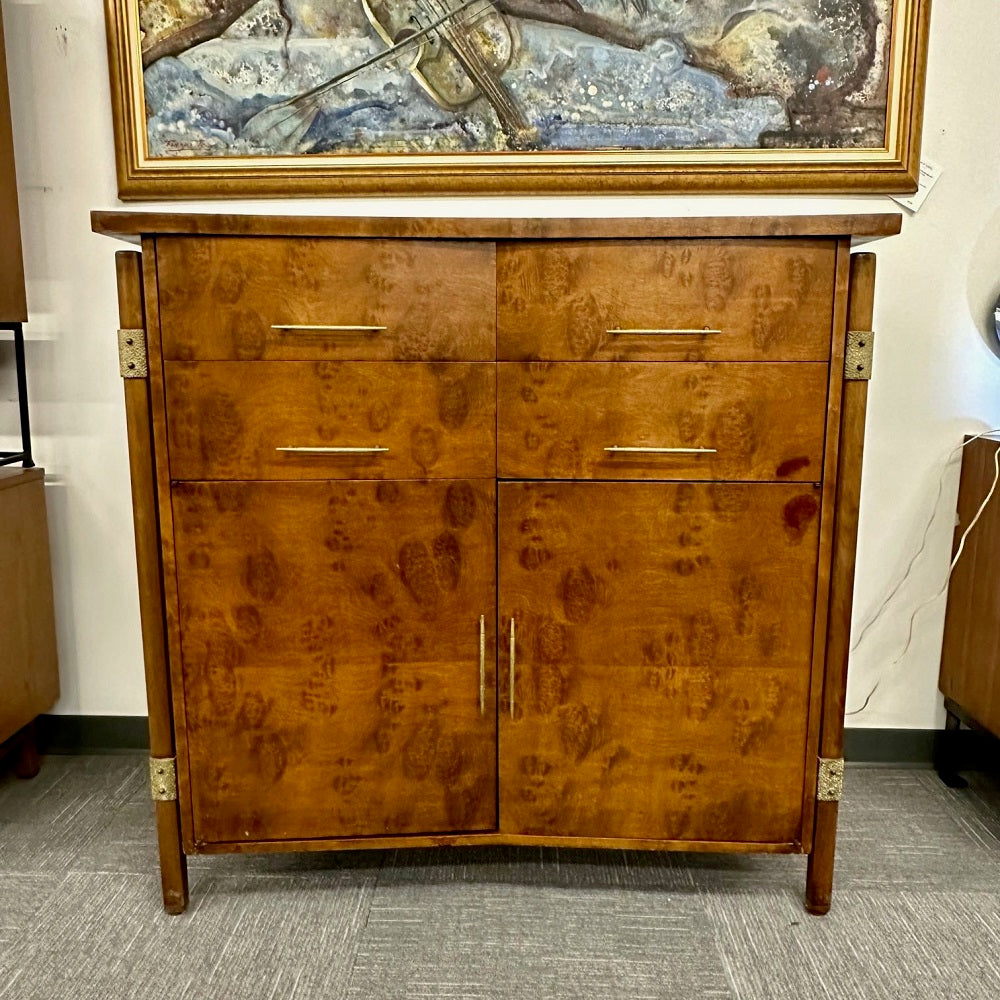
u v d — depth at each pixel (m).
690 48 1.44
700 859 1.37
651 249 1.06
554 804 1.21
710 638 1.15
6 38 1.48
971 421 1.57
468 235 1.05
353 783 1.19
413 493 1.12
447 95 1.47
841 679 1.15
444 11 1.44
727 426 1.10
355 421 1.10
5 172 1.46
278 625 1.15
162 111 1.48
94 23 1.48
